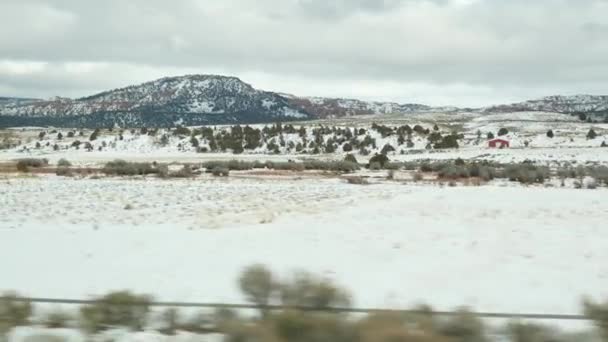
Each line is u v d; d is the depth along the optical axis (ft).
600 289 41.68
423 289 41.47
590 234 65.05
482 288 41.75
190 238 63.52
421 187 148.97
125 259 51.98
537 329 28.27
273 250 56.34
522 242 59.93
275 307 31.78
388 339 24.86
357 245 58.95
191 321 31.78
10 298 34.14
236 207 97.14
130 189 134.72
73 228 71.31
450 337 26.89
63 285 42.16
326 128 636.48
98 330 30.48
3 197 112.78
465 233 65.87
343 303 32.58
